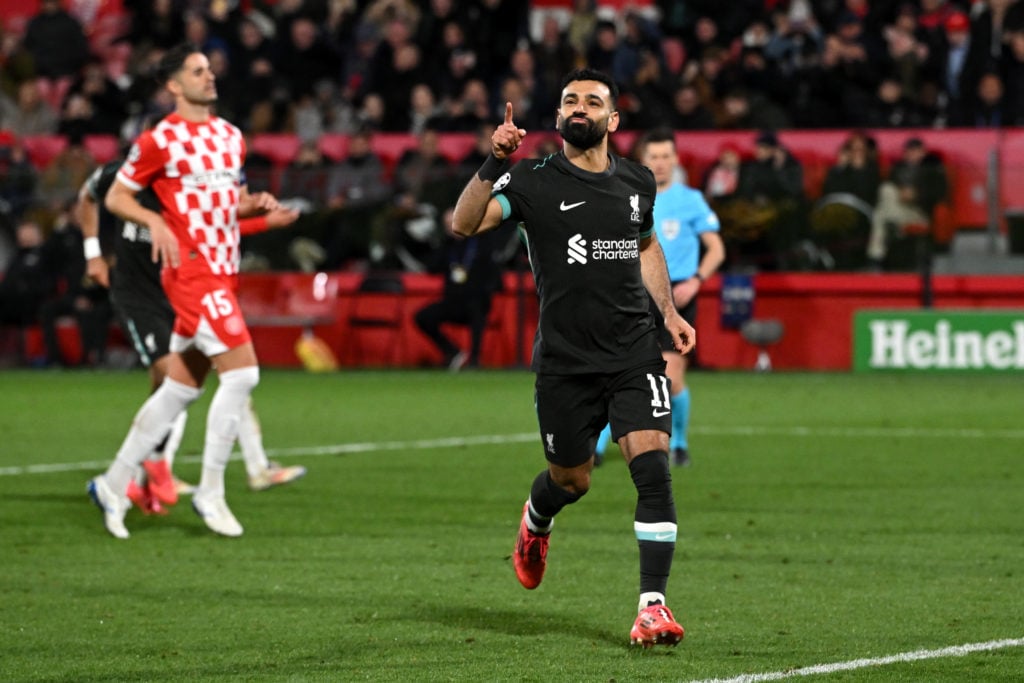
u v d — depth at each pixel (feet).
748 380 205.67
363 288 230.07
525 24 258.78
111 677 56.13
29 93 261.85
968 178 215.31
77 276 229.04
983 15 227.61
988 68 227.61
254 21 270.87
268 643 61.67
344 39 267.18
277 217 96.48
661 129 116.67
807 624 64.54
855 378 208.54
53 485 112.27
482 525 93.40
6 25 305.94
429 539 88.28
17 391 193.77
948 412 164.04
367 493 107.45
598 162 61.87
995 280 214.28
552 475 63.93
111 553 84.17
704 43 247.09
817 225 218.38
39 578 76.69
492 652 59.62
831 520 93.56
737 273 221.25
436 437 143.02
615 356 61.36
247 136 252.21
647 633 58.08
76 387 199.72
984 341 209.77
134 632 63.93
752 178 218.59
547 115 235.40
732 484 110.01
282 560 81.56
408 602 69.97
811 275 219.61
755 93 234.99
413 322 228.22
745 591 71.92
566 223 60.85
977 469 118.01
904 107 231.30
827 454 128.06
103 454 130.93
